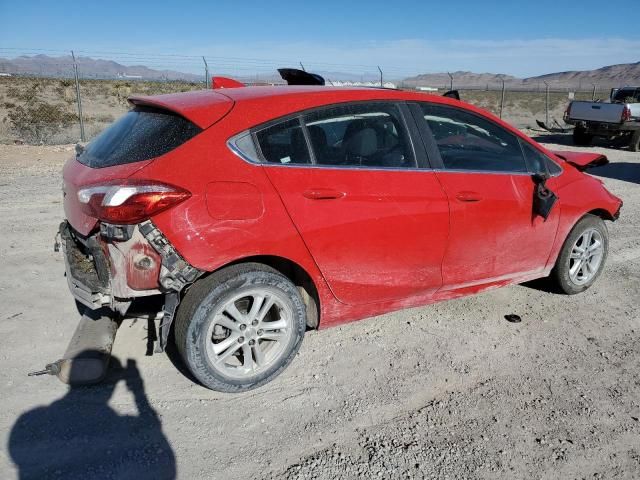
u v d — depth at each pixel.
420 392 3.47
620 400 3.44
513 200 4.18
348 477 2.74
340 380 3.57
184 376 3.55
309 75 4.40
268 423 3.13
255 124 3.27
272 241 3.22
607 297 5.01
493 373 3.71
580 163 5.03
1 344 3.85
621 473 2.84
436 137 3.92
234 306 3.24
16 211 7.47
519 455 2.93
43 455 2.80
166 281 3.00
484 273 4.22
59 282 4.99
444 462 2.86
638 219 7.92
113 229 2.93
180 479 2.70
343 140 3.56
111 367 3.61
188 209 2.99
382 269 3.69
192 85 32.22
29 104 24.98
